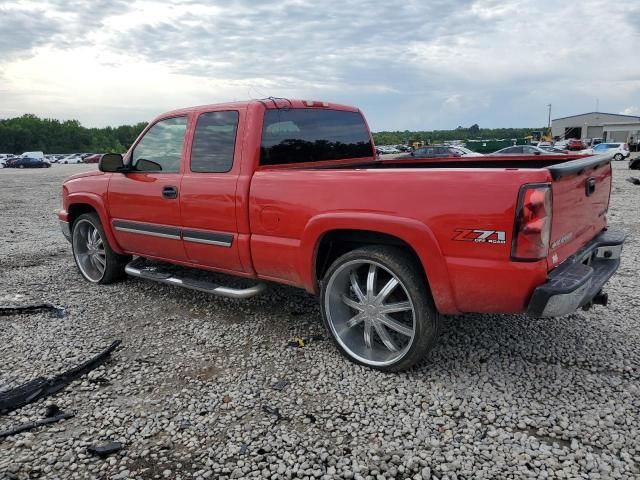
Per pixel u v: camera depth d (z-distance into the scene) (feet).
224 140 13.29
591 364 11.22
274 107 13.25
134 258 18.25
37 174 116.57
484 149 157.69
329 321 11.78
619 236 12.26
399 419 9.37
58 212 19.35
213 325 14.08
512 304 9.25
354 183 10.63
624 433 8.74
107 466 8.29
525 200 8.69
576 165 9.60
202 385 10.82
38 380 11.02
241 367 11.60
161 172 14.94
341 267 11.29
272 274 12.74
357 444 8.70
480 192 9.11
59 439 9.02
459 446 8.56
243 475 8.00
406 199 9.93
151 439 8.99
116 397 10.41
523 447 8.47
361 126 16.85
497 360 11.50
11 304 16.14
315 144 14.74
